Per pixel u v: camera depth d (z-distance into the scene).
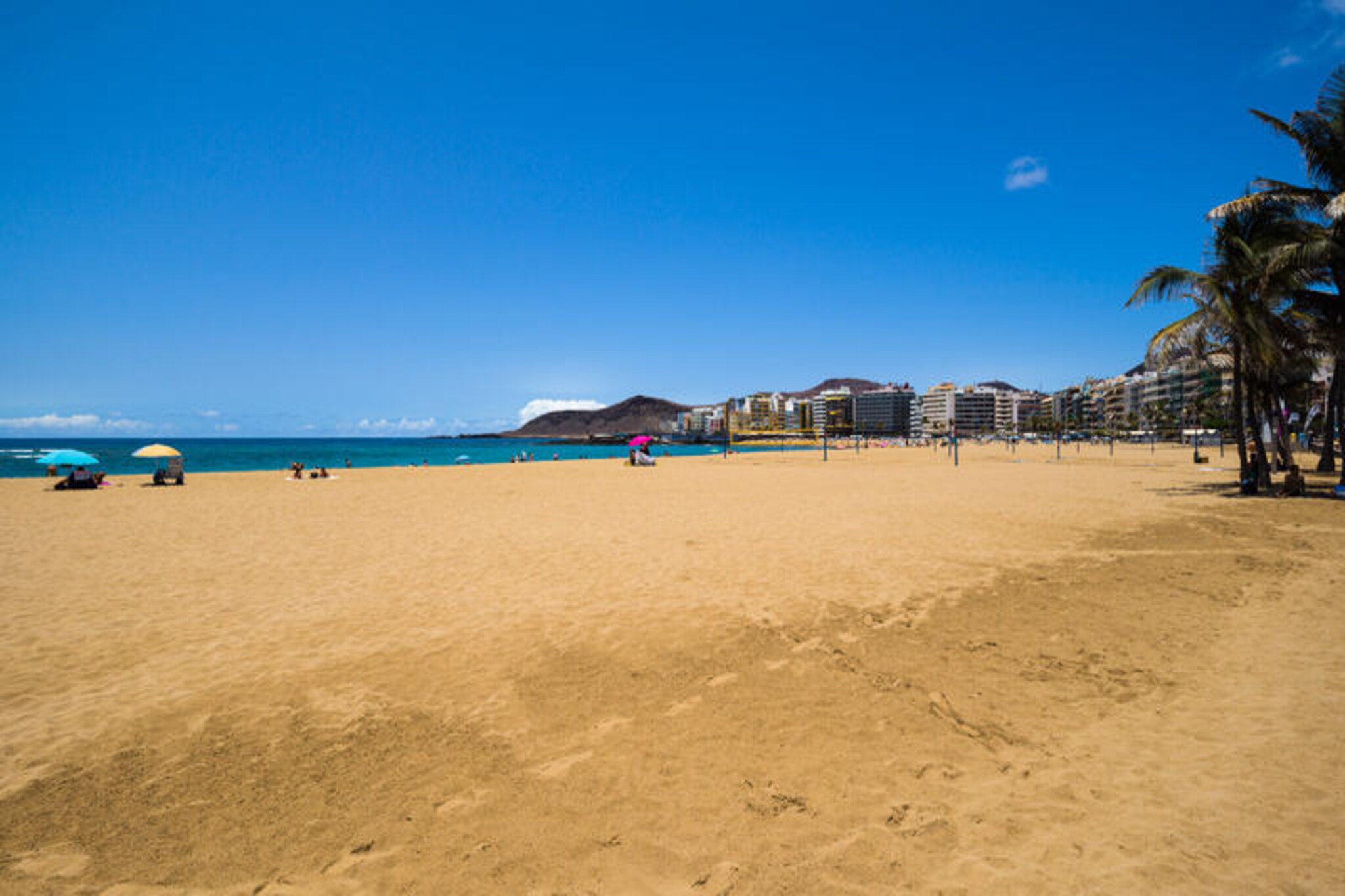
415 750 3.98
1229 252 16.00
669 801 3.42
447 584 8.27
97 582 8.48
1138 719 4.25
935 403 195.62
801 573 8.65
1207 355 18.27
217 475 34.53
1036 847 2.97
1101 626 6.22
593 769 3.74
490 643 5.97
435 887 2.78
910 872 2.82
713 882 2.79
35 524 14.05
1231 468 30.86
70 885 2.81
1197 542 10.38
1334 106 14.97
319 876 2.86
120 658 5.62
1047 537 11.12
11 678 5.19
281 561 9.84
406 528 13.17
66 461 23.22
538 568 9.19
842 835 3.10
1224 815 3.15
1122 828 3.08
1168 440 107.19
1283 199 15.72
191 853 3.03
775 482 26.17
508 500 19.25
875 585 7.96
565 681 5.08
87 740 4.15
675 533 12.24
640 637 6.10
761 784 3.57
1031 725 4.21
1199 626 6.16
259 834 3.17
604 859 2.95
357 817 3.30
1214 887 2.65
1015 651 5.60
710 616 6.73
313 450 118.62
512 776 3.68
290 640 6.09
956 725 4.24
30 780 3.67
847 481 26.09
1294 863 2.77
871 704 4.57
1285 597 7.02
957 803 3.35
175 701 4.74
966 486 22.30
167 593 7.87
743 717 4.40
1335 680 4.76
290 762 3.85
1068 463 40.34
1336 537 10.41
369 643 6.01
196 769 3.78
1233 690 4.66
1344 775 3.47
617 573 8.79
